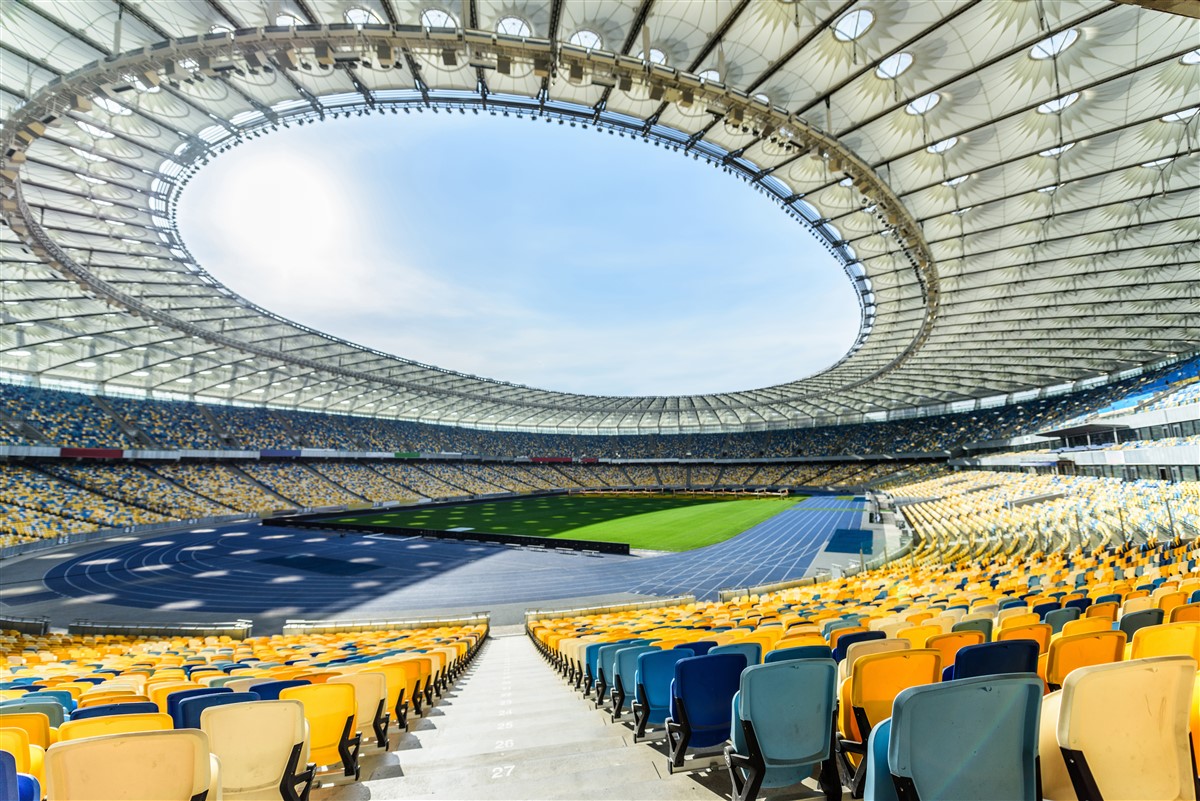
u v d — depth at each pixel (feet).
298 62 45.80
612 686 20.97
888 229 77.92
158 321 113.50
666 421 279.28
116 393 165.17
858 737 10.74
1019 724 7.33
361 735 16.61
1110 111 53.42
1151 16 43.09
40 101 49.78
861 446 246.47
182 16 46.55
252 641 47.21
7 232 77.51
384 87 58.23
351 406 222.28
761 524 136.15
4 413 136.15
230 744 10.24
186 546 115.75
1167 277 91.50
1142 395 144.97
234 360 151.64
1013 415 205.57
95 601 72.84
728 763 10.23
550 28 46.55
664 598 70.49
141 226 82.23
